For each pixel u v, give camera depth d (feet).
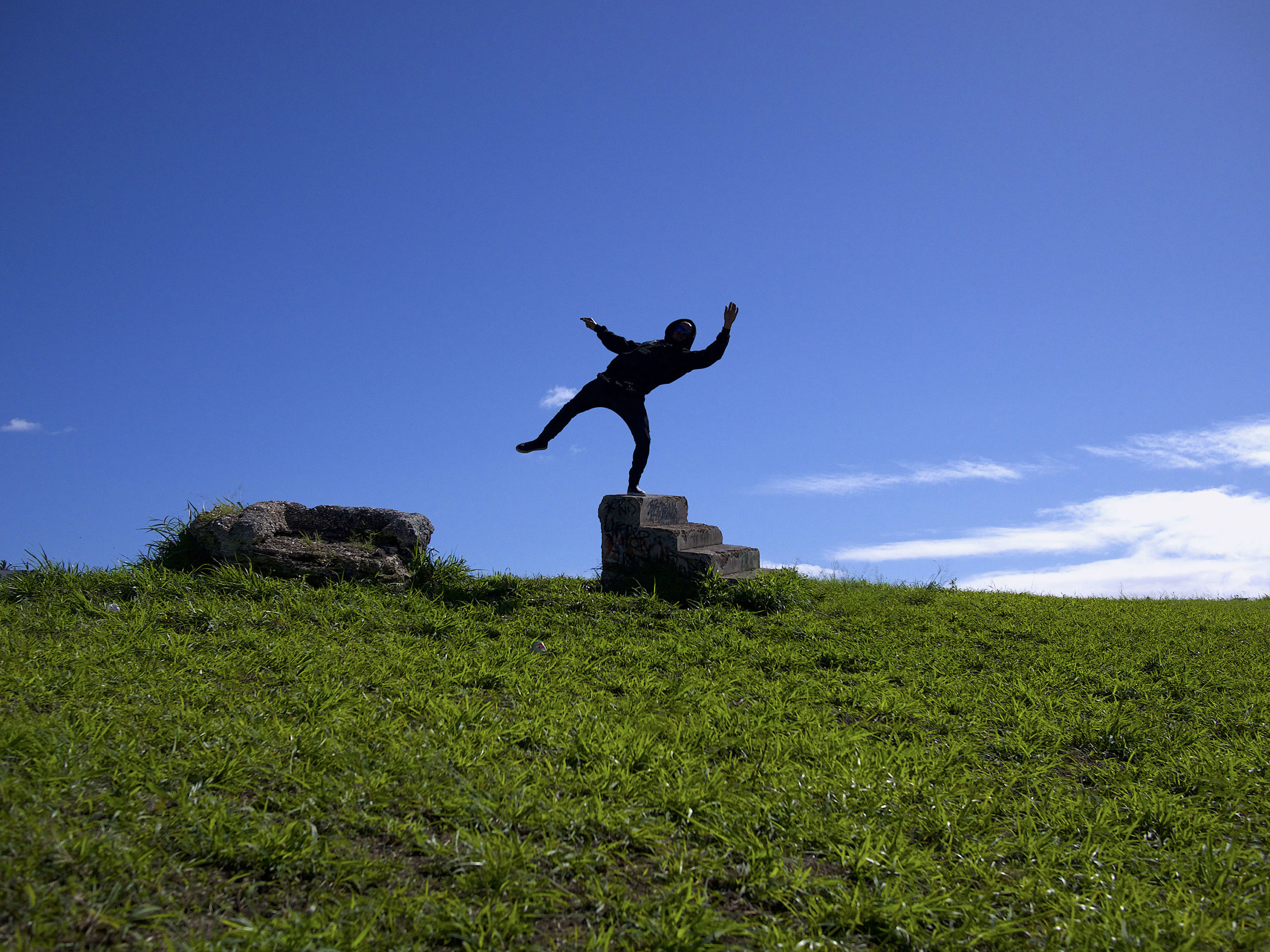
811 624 28.27
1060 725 19.11
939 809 13.04
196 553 27.30
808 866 11.18
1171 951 10.05
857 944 9.66
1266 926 10.87
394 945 8.71
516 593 28.45
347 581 26.73
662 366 34.40
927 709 19.52
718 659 22.38
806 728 16.61
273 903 9.39
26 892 8.69
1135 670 25.25
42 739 12.00
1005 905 10.96
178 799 10.96
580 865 10.43
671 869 10.60
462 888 9.79
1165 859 12.80
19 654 16.69
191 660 17.33
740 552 34.68
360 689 16.52
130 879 9.27
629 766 13.26
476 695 16.94
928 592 38.14
